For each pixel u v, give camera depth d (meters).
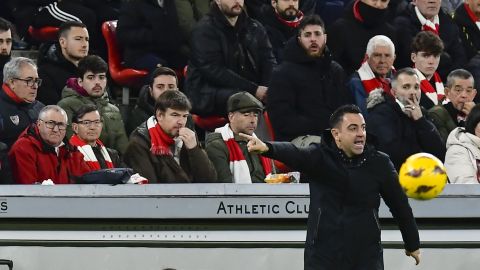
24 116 35.81
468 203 32.91
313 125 37.12
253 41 39.53
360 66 40.25
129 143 34.56
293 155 28.52
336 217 28.91
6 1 44.09
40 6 42.19
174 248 32.72
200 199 32.69
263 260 32.72
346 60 40.66
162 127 34.41
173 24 40.78
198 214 32.69
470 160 34.78
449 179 35.00
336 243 28.91
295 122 37.03
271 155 28.47
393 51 38.16
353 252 29.00
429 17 42.03
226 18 39.00
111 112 37.00
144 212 32.72
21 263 32.84
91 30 41.97
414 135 35.44
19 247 32.84
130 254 32.78
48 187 32.81
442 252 32.94
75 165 34.47
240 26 39.28
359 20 40.59
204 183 33.03
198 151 34.25
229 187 32.69
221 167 35.28
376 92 35.72
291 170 36.81
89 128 34.69
